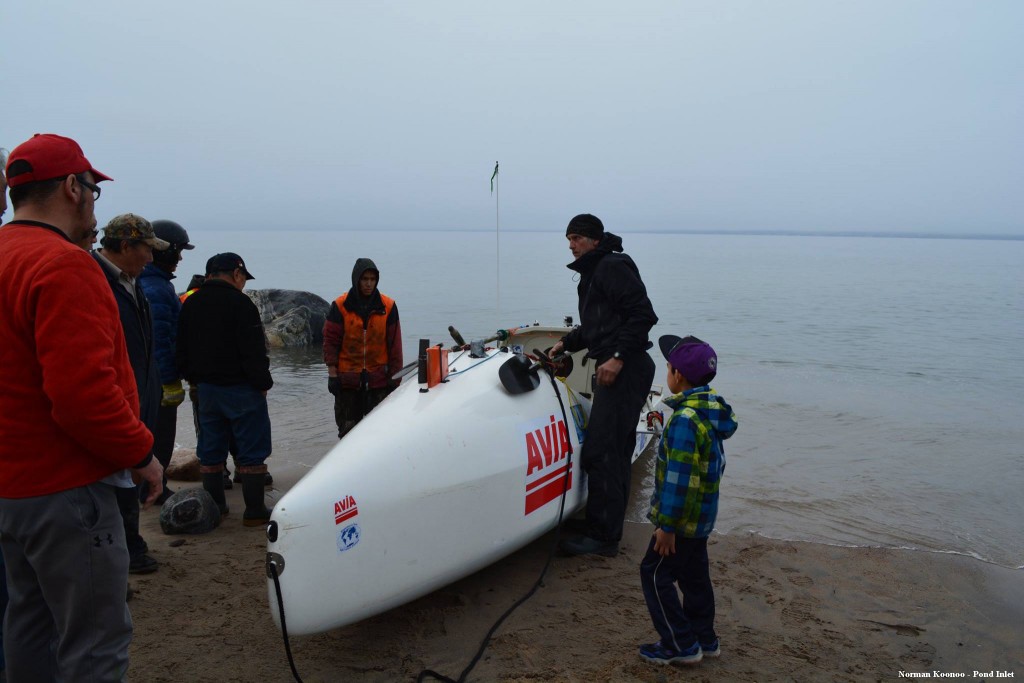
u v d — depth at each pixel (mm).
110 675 2410
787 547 4789
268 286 29234
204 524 4844
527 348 6730
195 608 3787
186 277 33156
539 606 3902
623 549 4734
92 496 2352
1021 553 4898
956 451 7312
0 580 2717
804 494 5992
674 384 3352
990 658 3484
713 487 3193
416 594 3496
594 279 4672
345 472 3242
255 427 4926
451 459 3631
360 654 3416
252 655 3373
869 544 4965
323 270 40219
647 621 3744
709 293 28328
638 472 6625
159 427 5184
